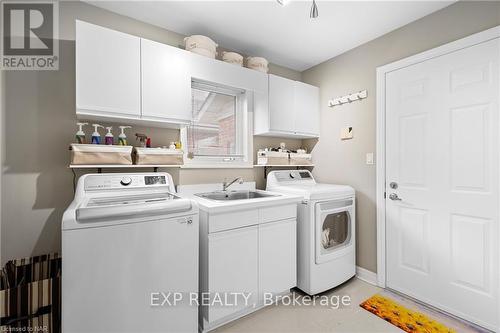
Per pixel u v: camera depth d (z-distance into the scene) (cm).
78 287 109
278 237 185
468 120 166
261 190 240
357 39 225
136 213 121
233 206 158
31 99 156
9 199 150
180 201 137
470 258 164
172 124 187
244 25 202
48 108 161
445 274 176
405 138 200
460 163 169
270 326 162
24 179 154
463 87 168
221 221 155
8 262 143
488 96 157
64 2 167
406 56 201
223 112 246
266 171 266
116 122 179
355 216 238
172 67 175
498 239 153
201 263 158
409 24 199
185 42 202
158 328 129
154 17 191
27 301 115
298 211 206
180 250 136
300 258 204
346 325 163
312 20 195
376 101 221
